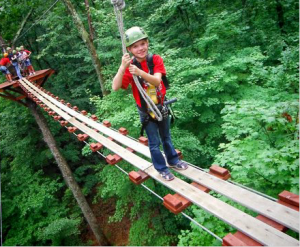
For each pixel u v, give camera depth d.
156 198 8.55
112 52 8.76
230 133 4.52
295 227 1.78
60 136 15.42
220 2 11.02
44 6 14.37
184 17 10.86
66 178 10.70
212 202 2.24
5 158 14.25
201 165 8.23
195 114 7.42
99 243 11.07
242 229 1.90
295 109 3.72
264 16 10.30
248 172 3.78
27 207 10.86
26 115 12.93
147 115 2.40
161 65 2.23
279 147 3.98
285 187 3.62
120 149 3.82
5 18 14.02
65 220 10.11
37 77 11.95
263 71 6.39
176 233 8.56
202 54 9.30
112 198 13.38
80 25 9.45
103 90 9.79
